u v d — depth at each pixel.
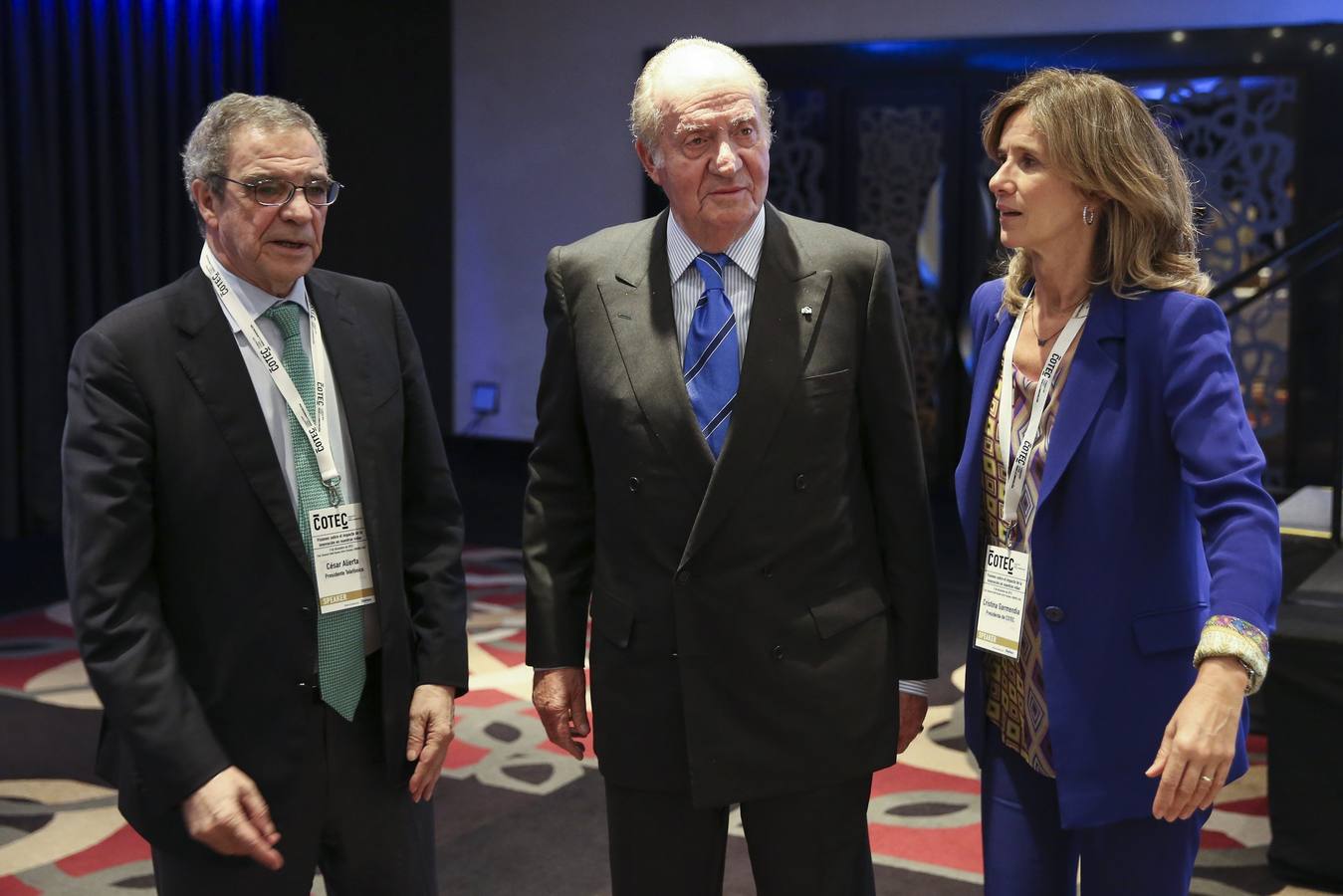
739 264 1.88
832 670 1.91
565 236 8.95
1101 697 1.78
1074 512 1.79
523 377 9.20
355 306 1.95
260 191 1.74
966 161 7.85
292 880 1.83
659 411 1.87
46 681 4.62
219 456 1.77
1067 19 7.55
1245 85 7.25
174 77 7.49
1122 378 1.78
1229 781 1.78
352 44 8.57
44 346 6.97
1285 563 4.00
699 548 1.86
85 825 3.41
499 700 4.43
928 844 3.28
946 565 6.32
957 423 8.07
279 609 1.80
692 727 1.88
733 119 1.78
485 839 3.31
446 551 2.01
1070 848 1.94
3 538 6.90
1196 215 2.08
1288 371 7.27
